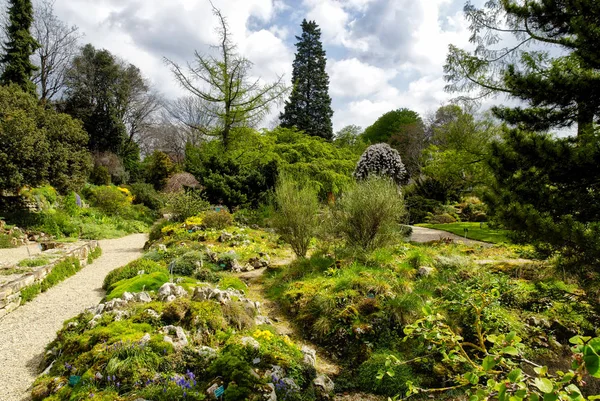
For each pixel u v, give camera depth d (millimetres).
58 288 7172
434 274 6465
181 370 3418
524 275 6727
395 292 5453
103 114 30812
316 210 7812
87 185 20266
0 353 4402
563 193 4062
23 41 23297
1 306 5586
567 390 1348
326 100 33562
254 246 9531
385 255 6891
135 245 12977
